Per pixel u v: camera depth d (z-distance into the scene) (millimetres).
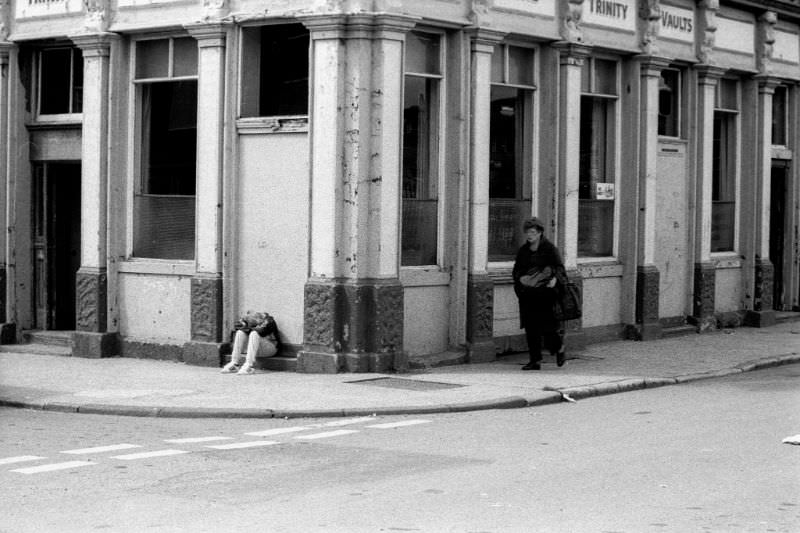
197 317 20312
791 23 29281
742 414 15906
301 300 19531
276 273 19734
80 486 11172
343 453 13062
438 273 20312
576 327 23031
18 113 22859
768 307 28422
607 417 15828
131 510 10156
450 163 20438
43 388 17906
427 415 16141
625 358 21844
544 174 22344
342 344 19062
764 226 28328
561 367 20406
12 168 22828
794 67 29484
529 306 19938
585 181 23812
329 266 18953
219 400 16734
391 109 18922
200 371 19625
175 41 20938
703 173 26344
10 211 22844
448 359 20188
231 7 19906
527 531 9445
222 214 20062
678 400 17453
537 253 19891
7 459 12586
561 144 22500
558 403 17312
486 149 20734
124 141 21516
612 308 24359
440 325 20484
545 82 22312
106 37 21234
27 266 23141
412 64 19875
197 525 9609
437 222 20438
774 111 29422
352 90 18766
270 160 19719
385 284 18969
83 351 21516
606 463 12359
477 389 17750
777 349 23719
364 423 15438
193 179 20875
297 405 16344
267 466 12242
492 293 20891
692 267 26281
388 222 19016
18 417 15961
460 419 15758
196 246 20422
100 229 21453
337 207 18844
